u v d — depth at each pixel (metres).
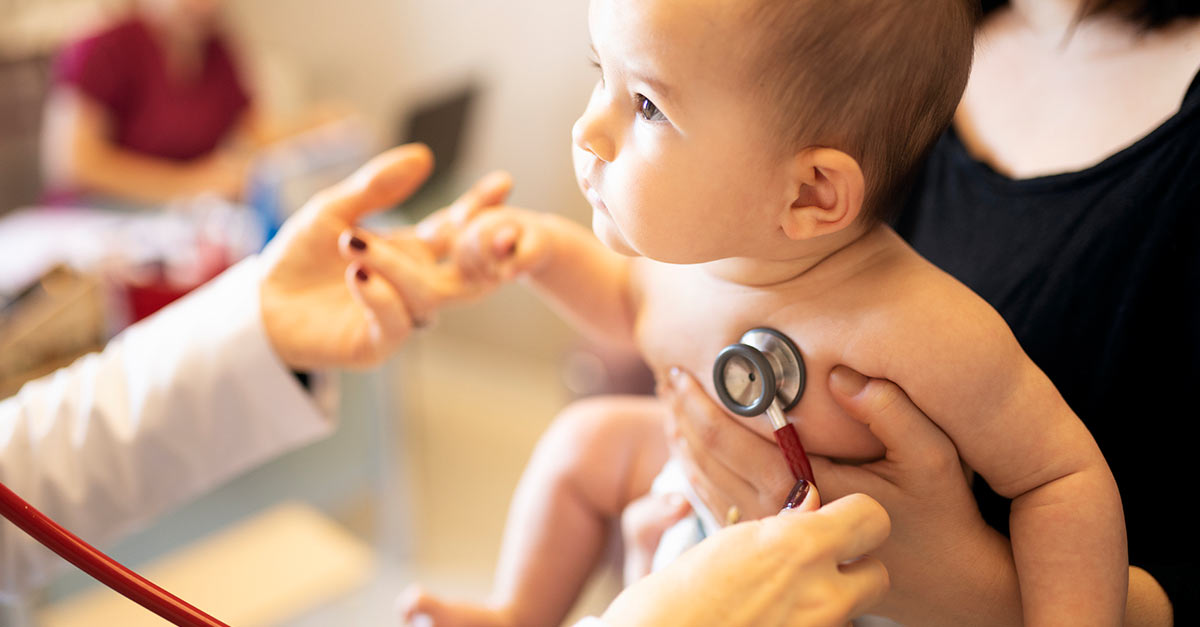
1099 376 0.75
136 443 0.87
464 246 0.83
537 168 3.24
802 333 0.68
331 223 0.88
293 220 0.91
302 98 3.78
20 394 0.92
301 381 0.90
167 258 1.82
